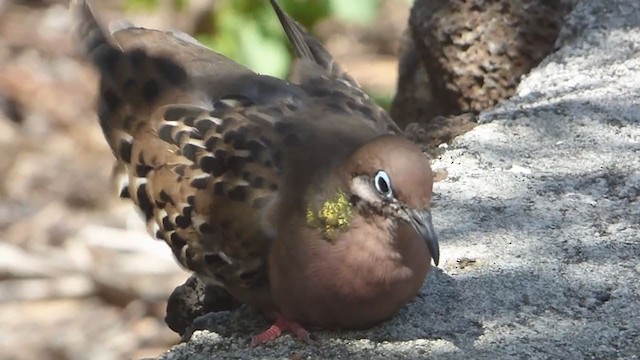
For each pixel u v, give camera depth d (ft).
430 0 45.24
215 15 63.00
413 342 29.73
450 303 30.81
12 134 67.36
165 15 67.72
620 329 29.66
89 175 64.08
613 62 39.58
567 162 35.47
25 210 61.87
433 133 38.58
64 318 56.18
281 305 30.42
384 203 28.27
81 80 71.51
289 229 29.63
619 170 34.99
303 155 30.40
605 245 32.32
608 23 40.93
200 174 31.81
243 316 31.94
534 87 39.27
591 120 36.99
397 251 28.68
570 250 32.22
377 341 29.91
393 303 29.45
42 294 57.16
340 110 32.58
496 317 30.27
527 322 30.07
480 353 29.14
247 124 31.83
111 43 35.91
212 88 33.60
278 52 59.93
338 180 28.96
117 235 59.47
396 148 28.40
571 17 41.37
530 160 35.68
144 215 33.47
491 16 43.50
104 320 56.13
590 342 29.32
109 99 34.94
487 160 35.83
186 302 36.35
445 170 35.53
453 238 32.86
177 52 35.81
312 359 29.63
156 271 57.72
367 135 31.04
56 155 65.77
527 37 42.98
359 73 72.38
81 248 59.11
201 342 30.89
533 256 32.07
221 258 31.30
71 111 69.31
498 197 34.24
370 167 28.40
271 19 60.18
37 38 74.54
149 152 33.27
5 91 70.03
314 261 29.14
